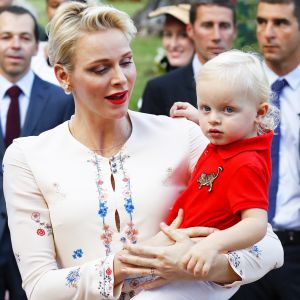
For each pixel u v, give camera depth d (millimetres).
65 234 4363
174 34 9023
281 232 6996
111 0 18031
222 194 4203
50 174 4395
